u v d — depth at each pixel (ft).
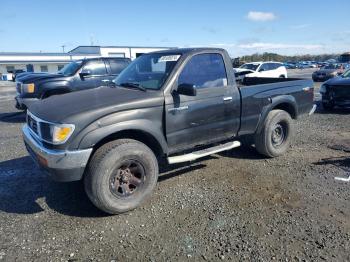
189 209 13.23
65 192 14.99
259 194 14.42
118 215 12.96
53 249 10.80
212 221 12.25
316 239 10.96
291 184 15.39
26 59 180.86
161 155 14.39
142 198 13.35
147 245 10.90
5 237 11.49
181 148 14.84
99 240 11.26
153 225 12.12
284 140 19.51
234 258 10.11
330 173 16.65
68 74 32.71
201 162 18.51
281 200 13.80
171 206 13.52
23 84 30.94
